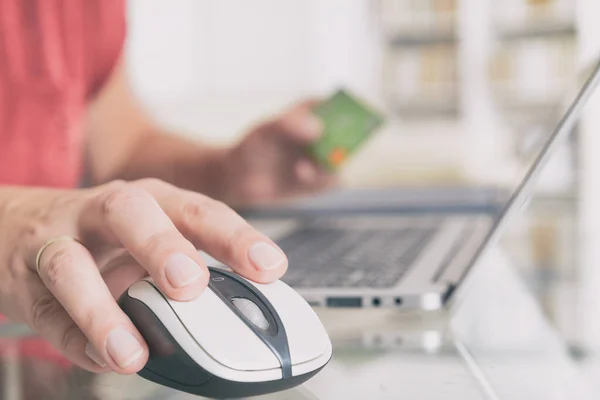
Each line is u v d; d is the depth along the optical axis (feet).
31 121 4.42
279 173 4.47
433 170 8.28
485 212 4.19
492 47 14.33
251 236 1.70
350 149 4.35
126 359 1.46
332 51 15.64
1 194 2.06
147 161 4.85
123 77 5.20
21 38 4.37
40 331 1.75
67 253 1.65
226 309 1.52
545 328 2.09
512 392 1.56
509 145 9.78
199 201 1.82
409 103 14.83
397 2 15.16
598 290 2.89
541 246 4.68
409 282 2.22
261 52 15.66
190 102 14.25
